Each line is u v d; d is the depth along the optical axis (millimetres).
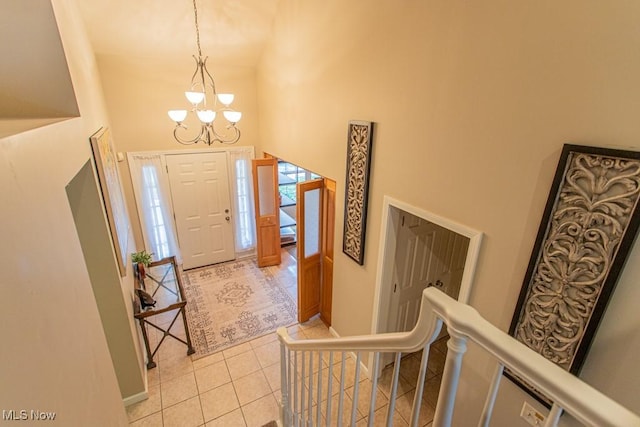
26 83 1745
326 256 3730
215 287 4781
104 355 1457
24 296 754
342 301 3408
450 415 882
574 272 1353
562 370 615
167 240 5090
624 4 1104
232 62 4613
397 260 2779
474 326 739
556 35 1312
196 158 4914
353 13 2492
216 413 2801
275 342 3676
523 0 1400
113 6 3248
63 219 1243
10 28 1640
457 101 1792
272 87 4320
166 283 3584
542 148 1438
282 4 3551
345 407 2836
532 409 1628
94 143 2352
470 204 1822
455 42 1743
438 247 3135
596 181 1243
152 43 3916
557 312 1439
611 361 1303
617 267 1213
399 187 2338
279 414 2652
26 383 689
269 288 4770
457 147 1840
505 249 1669
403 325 3158
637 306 1208
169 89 4445
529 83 1438
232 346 3598
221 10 3609
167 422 2719
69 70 1837
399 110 2211
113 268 2486
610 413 527
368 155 2553
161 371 3236
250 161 5309
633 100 1129
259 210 5062
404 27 2057
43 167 1101
